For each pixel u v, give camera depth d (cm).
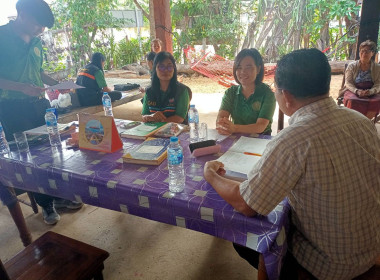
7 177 157
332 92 537
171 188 114
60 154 155
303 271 104
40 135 181
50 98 375
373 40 378
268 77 551
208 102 536
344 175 87
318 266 98
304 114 92
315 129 87
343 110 93
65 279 110
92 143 157
